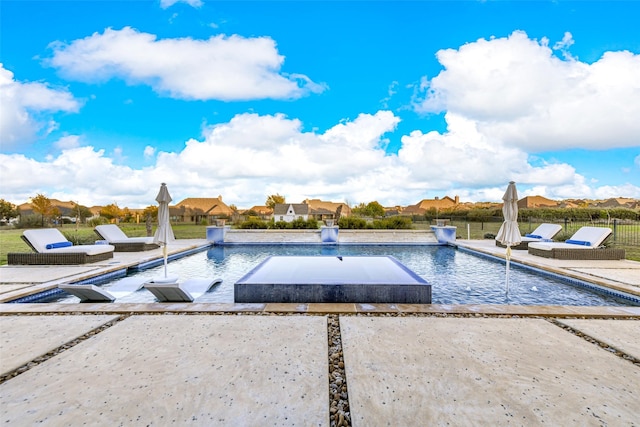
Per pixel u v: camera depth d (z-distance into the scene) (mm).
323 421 1894
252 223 16250
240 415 1938
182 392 2184
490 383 2311
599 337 3184
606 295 5773
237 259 10164
